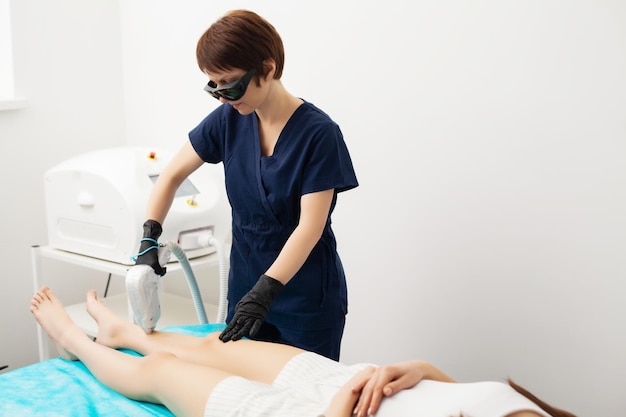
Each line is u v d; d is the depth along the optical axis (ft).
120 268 7.14
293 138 5.33
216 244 7.19
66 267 9.39
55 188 7.70
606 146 6.19
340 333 5.98
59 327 5.88
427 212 7.32
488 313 7.07
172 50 9.14
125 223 7.07
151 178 7.41
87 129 9.48
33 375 5.43
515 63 6.55
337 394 4.32
